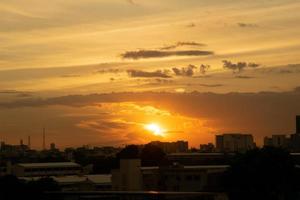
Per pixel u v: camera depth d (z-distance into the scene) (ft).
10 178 380.78
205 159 562.25
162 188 399.03
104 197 364.79
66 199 368.27
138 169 408.26
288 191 342.03
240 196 338.95
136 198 352.08
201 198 321.11
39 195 370.73
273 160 335.47
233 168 344.08
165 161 554.46
